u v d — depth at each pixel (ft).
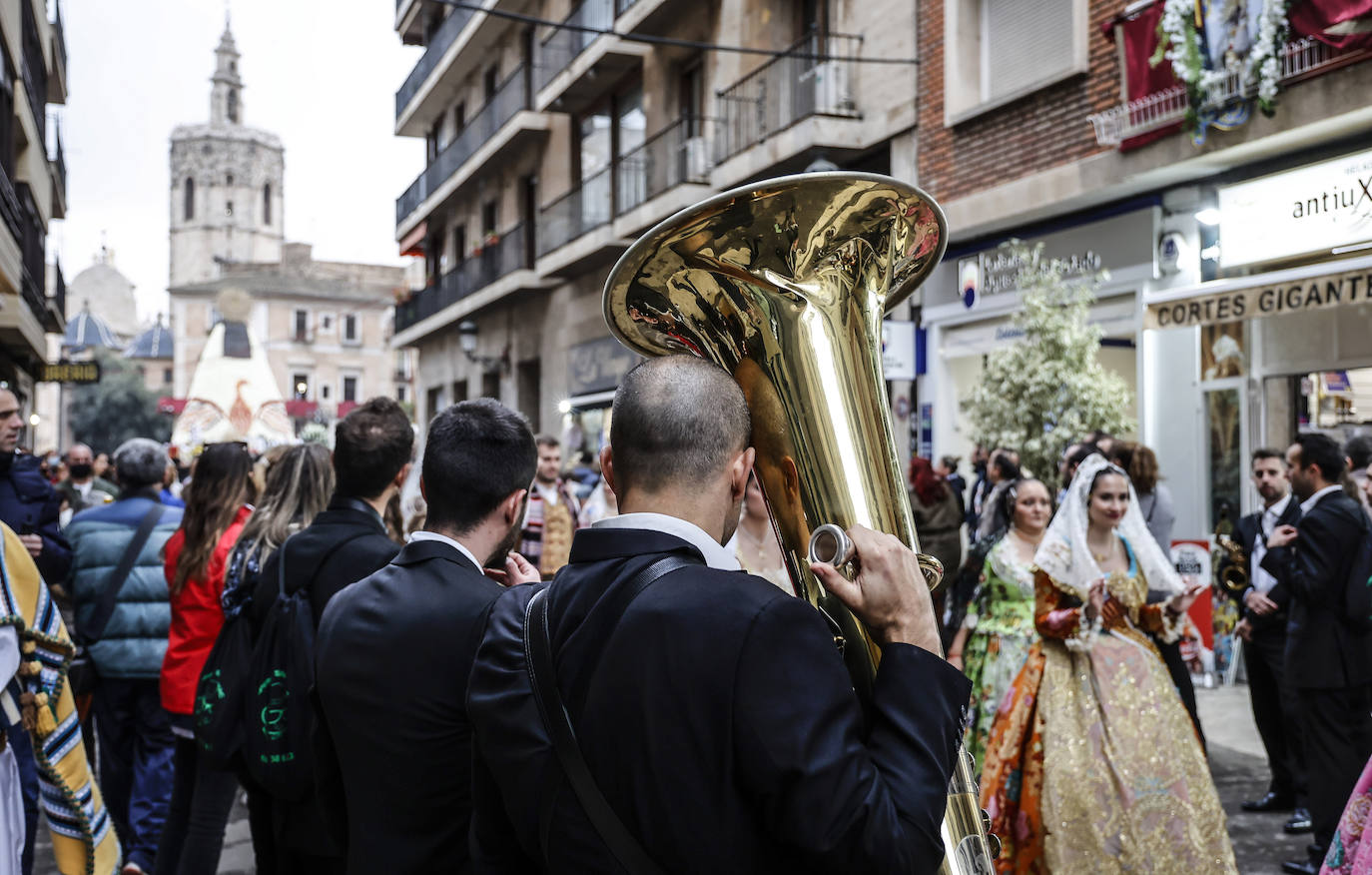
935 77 41.24
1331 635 15.06
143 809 15.67
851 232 5.55
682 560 4.94
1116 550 14.51
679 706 4.47
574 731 4.71
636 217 57.52
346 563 9.14
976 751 15.40
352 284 246.06
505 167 81.35
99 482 35.99
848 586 5.01
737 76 53.31
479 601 7.11
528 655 5.01
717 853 4.37
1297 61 28.12
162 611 15.89
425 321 95.20
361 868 6.88
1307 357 29.96
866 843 4.23
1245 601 18.40
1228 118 29.45
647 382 5.24
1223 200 31.65
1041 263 34.83
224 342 54.39
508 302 79.00
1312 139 28.81
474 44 82.64
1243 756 21.33
